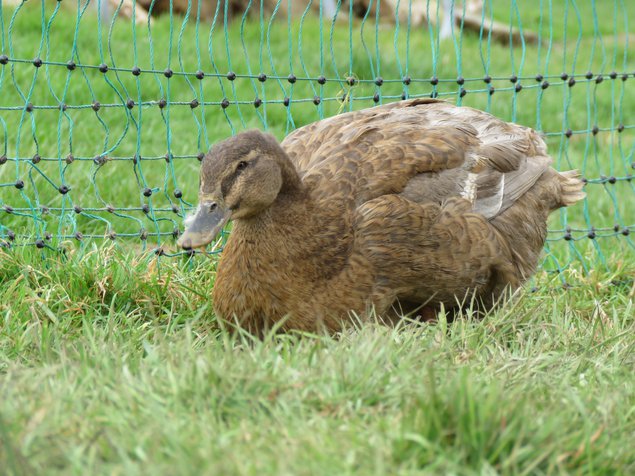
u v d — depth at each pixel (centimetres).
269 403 605
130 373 646
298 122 1594
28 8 1952
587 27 3378
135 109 1507
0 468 504
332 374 638
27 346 737
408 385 632
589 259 1134
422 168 859
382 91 1888
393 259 828
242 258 814
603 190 1556
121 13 2236
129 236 1048
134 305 900
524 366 705
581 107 2048
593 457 577
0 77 1039
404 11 2809
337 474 524
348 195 834
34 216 966
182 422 572
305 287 812
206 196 780
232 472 514
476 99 1964
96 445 541
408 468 543
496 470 557
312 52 2016
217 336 853
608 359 759
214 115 1567
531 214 916
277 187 795
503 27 2856
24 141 1284
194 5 2389
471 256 851
